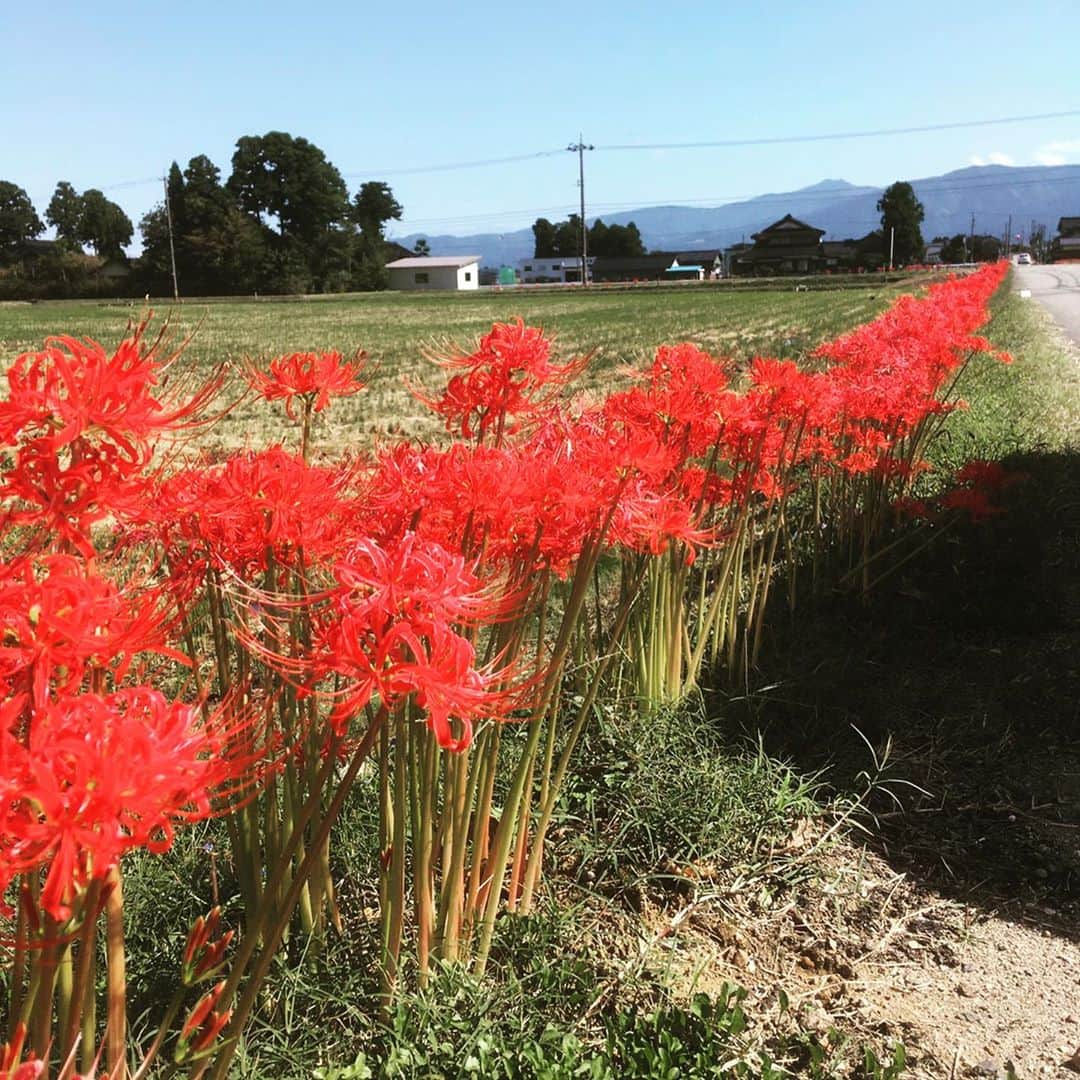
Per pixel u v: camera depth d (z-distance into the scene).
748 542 5.73
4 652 1.36
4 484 1.58
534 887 3.39
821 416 5.79
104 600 1.45
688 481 4.43
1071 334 23.72
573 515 2.69
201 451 2.84
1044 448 8.70
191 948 1.69
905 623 5.76
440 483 2.42
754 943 3.38
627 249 136.25
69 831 1.22
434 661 1.62
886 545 6.52
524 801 3.14
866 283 70.19
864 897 3.63
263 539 2.28
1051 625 5.65
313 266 93.62
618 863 3.71
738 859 3.76
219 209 88.31
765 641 5.64
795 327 28.69
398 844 2.62
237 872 2.91
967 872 3.79
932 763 4.47
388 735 2.74
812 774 4.29
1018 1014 3.07
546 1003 2.88
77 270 89.38
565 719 4.26
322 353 2.78
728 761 4.22
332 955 2.87
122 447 1.62
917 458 7.52
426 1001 2.69
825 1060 2.81
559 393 3.19
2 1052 1.36
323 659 1.63
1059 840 3.95
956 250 128.00
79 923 1.52
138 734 1.27
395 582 1.59
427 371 20.66
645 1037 2.70
